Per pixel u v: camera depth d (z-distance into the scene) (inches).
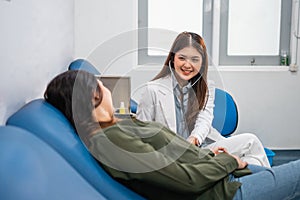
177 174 44.1
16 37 48.3
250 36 126.0
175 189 44.4
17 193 24.4
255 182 51.7
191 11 123.5
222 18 124.6
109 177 42.6
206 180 46.8
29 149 28.5
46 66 68.8
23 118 39.3
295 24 123.2
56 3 80.1
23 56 51.9
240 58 126.7
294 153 125.0
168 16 123.3
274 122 127.5
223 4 124.0
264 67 124.6
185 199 46.4
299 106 126.9
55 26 78.8
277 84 125.6
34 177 26.2
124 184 43.6
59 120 41.6
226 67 124.3
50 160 30.1
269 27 125.9
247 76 124.9
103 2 115.4
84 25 115.7
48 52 70.7
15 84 47.9
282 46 127.0
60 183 28.8
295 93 126.2
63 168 31.0
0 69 41.7
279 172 53.6
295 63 124.5
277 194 52.6
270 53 127.2
